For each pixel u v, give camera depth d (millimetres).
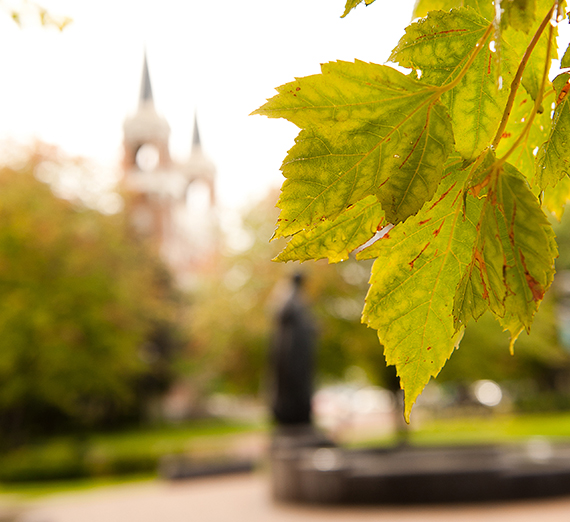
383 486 8492
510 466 8641
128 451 22953
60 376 21078
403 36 607
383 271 626
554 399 34688
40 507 12047
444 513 7898
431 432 24141
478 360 22250
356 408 55375
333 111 539
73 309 20297
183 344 37875
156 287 29188
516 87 554
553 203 723
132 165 54812
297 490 9461
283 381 12453
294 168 541
